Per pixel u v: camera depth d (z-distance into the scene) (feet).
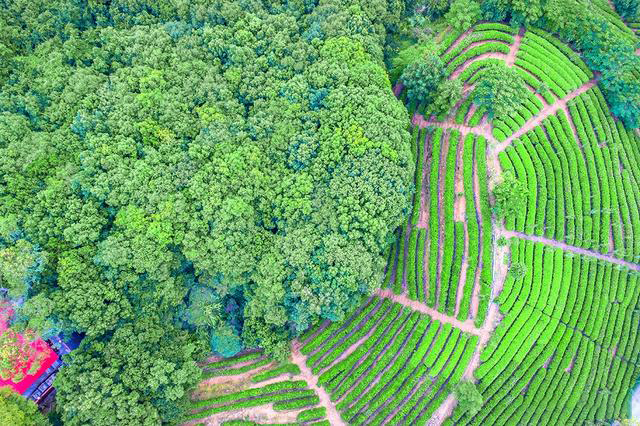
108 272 163.84
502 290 184.03
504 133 197.98
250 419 176.55
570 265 192.65
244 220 172.65
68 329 158.71
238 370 184.24
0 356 147.84
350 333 188.75
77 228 161.58
